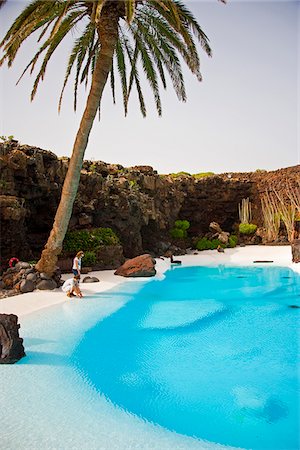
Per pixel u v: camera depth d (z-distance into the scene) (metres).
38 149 17.58
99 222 21.05
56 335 8.78
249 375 6.71
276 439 4.67
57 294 12.97
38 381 6.32
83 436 4.67
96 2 10.81
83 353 7.70
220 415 5.30
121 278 16.83
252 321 10.22
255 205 35.03
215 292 14.24
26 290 12.95
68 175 13.28
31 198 17.64
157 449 4.43
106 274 17.59
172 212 30.16
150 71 15.27
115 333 9.02
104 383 6.32
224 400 5.76
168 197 29.56
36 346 8.04
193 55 12.73
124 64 16.23
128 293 13.74
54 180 18.59
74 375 6.60
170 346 8.20
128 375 6.65
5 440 4.54
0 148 15.59
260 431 4.89
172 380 6.48
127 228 22.27
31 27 10.97
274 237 31.98
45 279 13.69
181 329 9.44
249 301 12.69
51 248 13.84
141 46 14.59
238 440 4.70
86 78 15.99
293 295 13.69
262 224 34.12
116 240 20.06
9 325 7.26
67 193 13.34
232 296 13.53
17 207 15.17
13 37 10.99
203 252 28.72
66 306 11.49
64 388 6.07
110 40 12.61
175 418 5.20
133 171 25.77
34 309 10.98
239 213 35.09
